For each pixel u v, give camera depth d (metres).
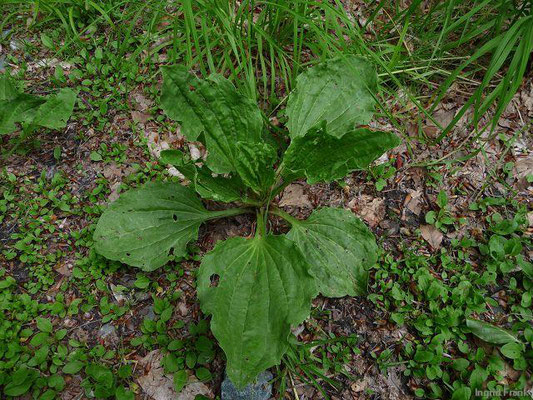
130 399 0.39
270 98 0.55
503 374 0.42
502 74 0.58
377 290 0.47
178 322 0.43
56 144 0.53
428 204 0.52
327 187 0.53
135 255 0.44
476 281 0.46
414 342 0.44
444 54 0.59
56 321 0.43
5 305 0.43
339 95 0.47
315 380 0.41
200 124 0.42
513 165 0.53
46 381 0.40
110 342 0.43
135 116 0.55
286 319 0.37
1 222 0.48
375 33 0.60
